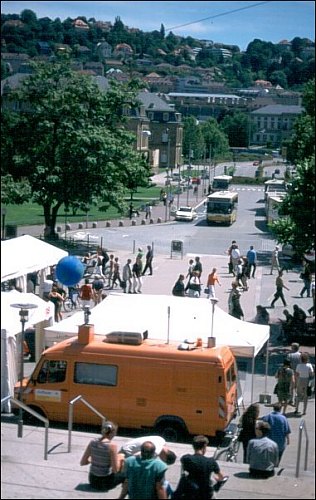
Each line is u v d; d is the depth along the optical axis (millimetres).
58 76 51000
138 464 10648
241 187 122188
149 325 19125
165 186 111938
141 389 17219
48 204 52625
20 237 30844
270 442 12844
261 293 39188
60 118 50531
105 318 19500
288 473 13391
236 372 18188
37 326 22141
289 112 172625
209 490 10898
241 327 19578
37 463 13141
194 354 17094
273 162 156500
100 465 11891
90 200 52062
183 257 51812
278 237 28000
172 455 13586
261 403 19938
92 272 40812
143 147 145000
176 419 17062
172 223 73938
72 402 14836
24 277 29141
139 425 17266
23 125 50594
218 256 52906
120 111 54062
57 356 17656
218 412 16922
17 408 17953
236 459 15789
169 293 38375
